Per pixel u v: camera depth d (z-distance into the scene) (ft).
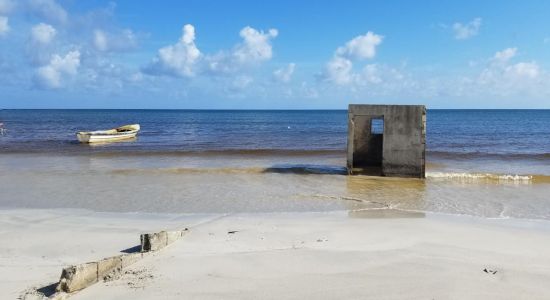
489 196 52.31
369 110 64.59
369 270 25.13
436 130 224.33
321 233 34.09
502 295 21.68
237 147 120.67
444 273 24.62
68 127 231.30
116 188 56.70
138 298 21.33
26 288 22.81
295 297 21.36
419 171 63.46
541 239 32.99
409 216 41.88
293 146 125.39
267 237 32.91
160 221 39.50
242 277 24.07
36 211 43.88
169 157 92.94
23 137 156.04
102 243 31.81
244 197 51.24
